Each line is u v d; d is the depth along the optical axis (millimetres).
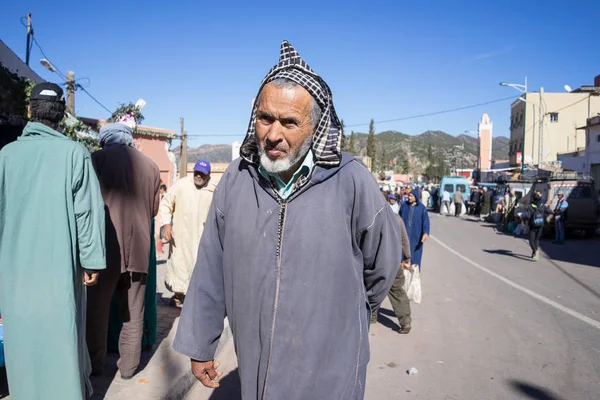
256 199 1952
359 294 1937
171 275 5734
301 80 1885
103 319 3609
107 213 3391
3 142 6602
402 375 4730
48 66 12758
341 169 1948
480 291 8500
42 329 2518
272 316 1863
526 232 18859
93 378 3713
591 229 18312
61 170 2576
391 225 2023
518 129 51406
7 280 2512
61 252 2555
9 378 2543
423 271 10531
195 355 2043
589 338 5867
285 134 1846
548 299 7906
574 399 4203
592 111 46719
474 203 32500
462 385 4500
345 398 1847
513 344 5645
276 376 1839
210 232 2119
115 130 3748
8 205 2529
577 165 33156
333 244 1869
